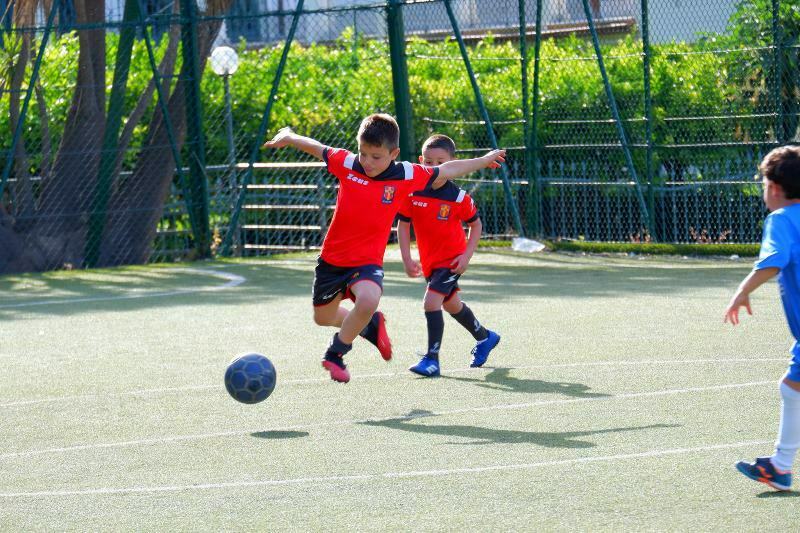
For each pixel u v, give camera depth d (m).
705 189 22.98
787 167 6.85
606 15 31.59
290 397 10.35
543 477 7.35
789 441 6.77
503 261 22.36
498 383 10.69
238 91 27.48
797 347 6.80
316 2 35.31
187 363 12.38
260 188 26.91
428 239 11.35
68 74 26.53
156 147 24.30
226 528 6.54
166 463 8.12
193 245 26.05
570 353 12.13
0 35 25.27
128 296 18.95
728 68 22.86
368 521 6.55
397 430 8.91
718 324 13.69
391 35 24.47
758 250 21.78
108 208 24.67
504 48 27.89
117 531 6.56
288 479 7.55
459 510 6.70
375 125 9.67
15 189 24.25
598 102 24.22
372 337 10.37
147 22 23.56
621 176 23.91
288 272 21.97
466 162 10.18
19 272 23.69
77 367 12.38
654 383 10.34
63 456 8.47
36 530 6.64
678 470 7.39
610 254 23.06
